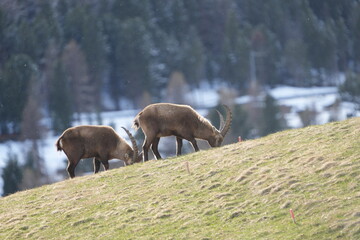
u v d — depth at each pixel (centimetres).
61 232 7344
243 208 6862
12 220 7981
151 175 8569
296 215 6381
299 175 7200
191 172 8269
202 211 7050
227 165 8181
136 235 6844
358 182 6594
